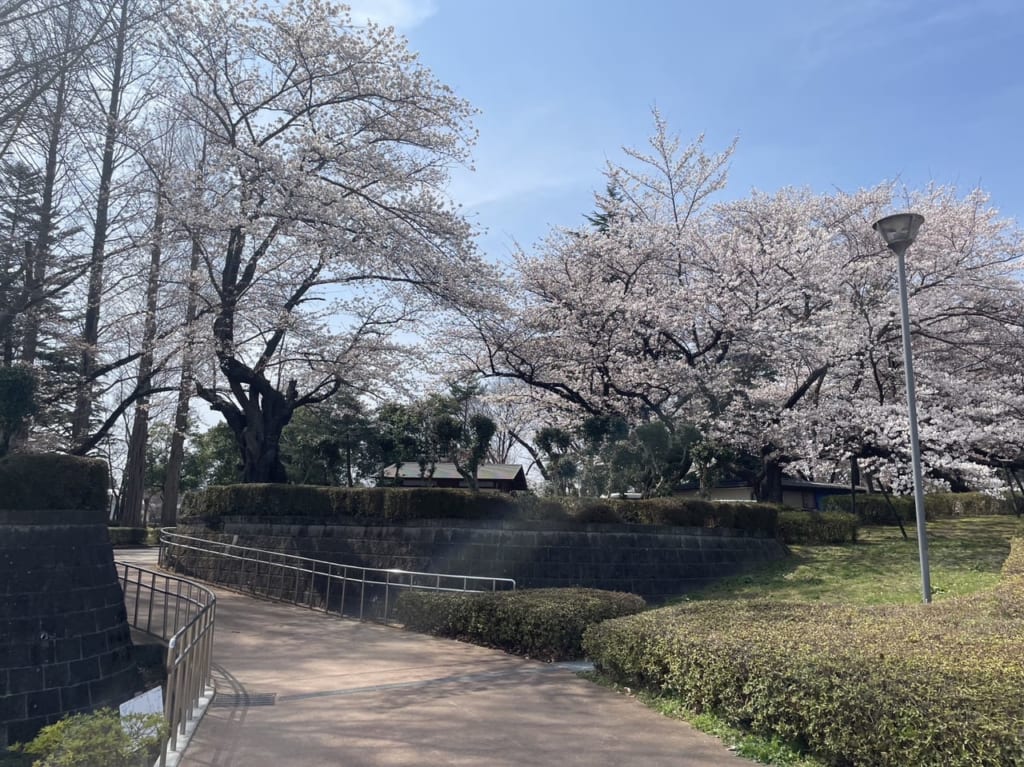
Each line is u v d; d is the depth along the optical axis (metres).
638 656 7.49
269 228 16.25
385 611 12.83
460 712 6.95
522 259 19.48
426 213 17.50
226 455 31.16
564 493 17.36
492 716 6.81
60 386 18.75
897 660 5.19
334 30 17.59
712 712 6.45
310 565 14.58
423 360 19.73
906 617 7.13
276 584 14.88
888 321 17.92
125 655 9.83
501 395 22.61
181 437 30.81
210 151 17.73
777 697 5.66
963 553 14.49
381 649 10.27
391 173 17.36
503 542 13.87
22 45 12.95
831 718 5.21
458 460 17.44
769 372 20.88
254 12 17.05
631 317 18.27
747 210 20.47
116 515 43.19
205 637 7.62
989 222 18.72
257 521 15.65
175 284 18.30
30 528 8.98
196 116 17.48
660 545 14.52
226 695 7.68
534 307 18.88
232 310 17.05
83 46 12.80
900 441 16.33
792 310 19.27
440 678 8.48
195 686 6.98
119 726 4.55
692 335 19.34
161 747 5.07
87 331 18.97
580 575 13.87
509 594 10.80
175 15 15.95
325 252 16.62
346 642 10.78
